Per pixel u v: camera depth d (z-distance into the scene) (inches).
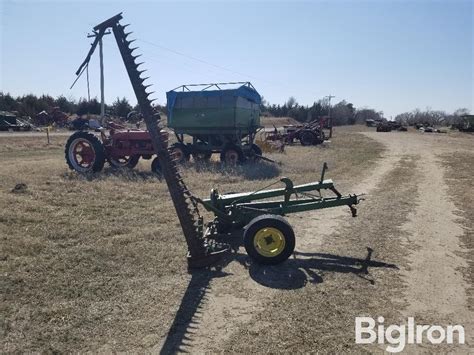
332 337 154.6
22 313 165.6
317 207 251.3
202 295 186.2
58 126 1895.9
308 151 882.1
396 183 485.7
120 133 527.5
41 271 204.1
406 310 176.4
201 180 465.1
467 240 269.6
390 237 275.0
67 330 155.7
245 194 261.9
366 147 1010.1
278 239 221.5
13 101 2144.4
